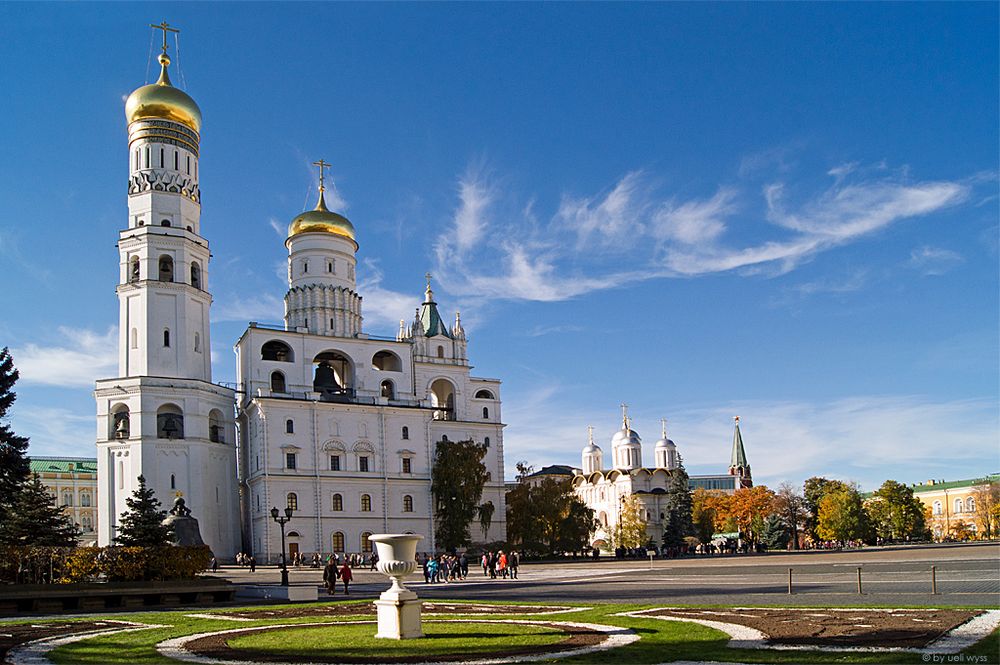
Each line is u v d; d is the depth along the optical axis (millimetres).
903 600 33781
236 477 107938
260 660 22719
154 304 104062
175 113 109188
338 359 120938
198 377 106312
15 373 60312
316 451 109625
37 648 26469
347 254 123062
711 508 180875
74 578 46531
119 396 100500
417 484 115625
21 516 68625
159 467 99188
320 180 125625
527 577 69625
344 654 23281
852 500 171625
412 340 123812
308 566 97062
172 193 107688
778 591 41344
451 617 32438
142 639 28203
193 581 47875
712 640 23844
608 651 22688
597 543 167750
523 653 22750
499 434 128000
